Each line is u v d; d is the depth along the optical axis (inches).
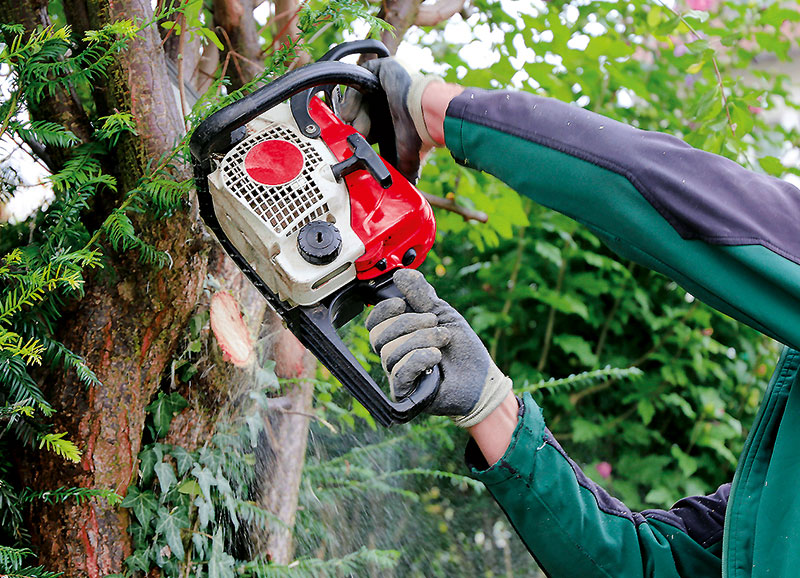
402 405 42.1
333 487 89.1
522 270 127.2
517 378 125.8
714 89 86.9
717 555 49.7
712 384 131.4
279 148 46.4
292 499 75.4
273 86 44.5
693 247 38.5
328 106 51.1
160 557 57.7
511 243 128.0
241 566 66.9
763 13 102.5
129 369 56.3
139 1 55.0
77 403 54.7
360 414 85.5
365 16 56.8
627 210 39.3
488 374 44.6
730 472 129.3
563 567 47.6
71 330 55.5
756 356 131.9
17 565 49.8
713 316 130.9
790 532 40.8
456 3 82.5
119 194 56.1
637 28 108.1
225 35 69.2
